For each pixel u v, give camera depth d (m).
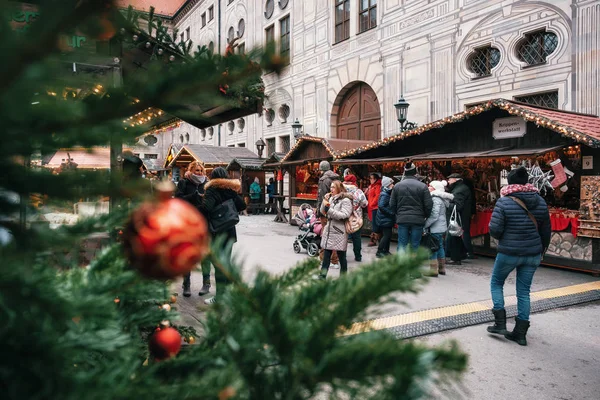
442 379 0.47
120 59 0.53
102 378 0.50
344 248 5.82
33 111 0.38
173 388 0.52
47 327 0.47
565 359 3.58
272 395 0.55
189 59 0.46
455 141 9.50
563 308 5.05
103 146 0.47
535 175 7.47
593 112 9.03
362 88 16.22
